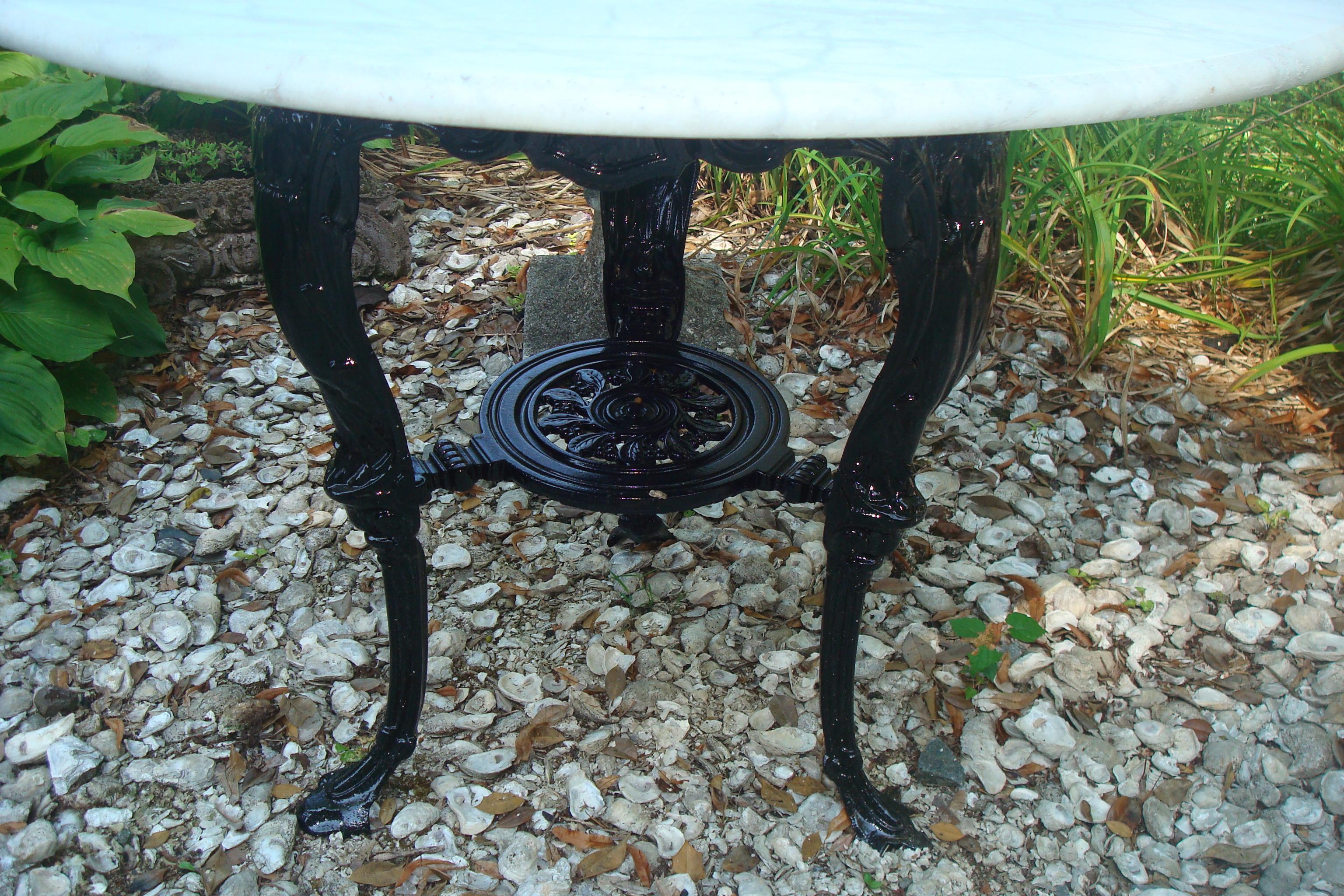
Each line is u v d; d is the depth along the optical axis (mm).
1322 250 2271
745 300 2408
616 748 1372
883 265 2352
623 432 1394
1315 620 1607
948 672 1518
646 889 1202
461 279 2521
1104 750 1391
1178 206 2451
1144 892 1222
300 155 839
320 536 1733
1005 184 860
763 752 1374
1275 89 704
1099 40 725
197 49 616
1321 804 1336
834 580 1115
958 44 707
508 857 1222
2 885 1181
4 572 1632
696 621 1597
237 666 1491
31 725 1385
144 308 2053
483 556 1714
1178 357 2248
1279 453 1996
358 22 694
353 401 985
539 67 602
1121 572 1730
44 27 669
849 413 2084
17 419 1719
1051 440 2020
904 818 1262
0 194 1819
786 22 759
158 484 1839
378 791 1279
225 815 1280
